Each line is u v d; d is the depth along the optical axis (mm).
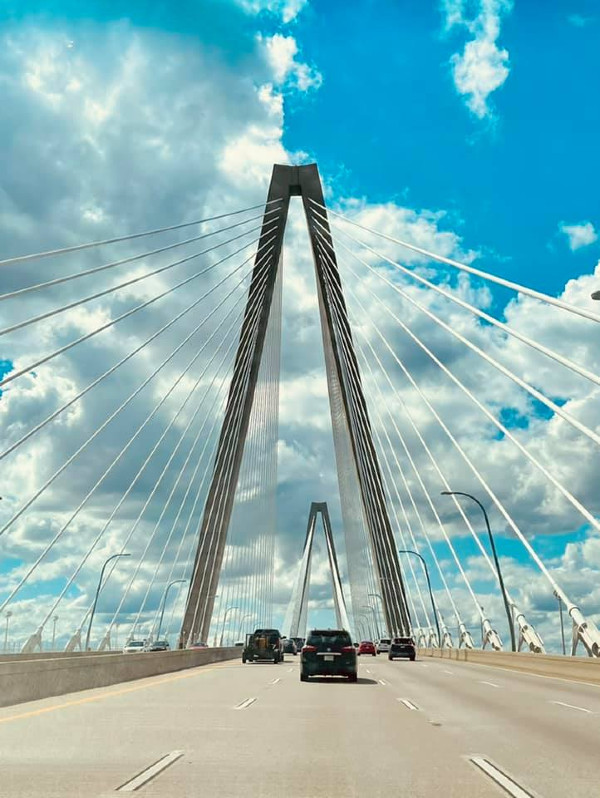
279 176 73875
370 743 12320
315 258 76812
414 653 57938
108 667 26266
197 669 40125
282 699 20375
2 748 11453
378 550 94000
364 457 89375
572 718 16141
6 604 33469
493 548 49188
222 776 9430
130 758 10648
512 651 43438
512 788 8828
